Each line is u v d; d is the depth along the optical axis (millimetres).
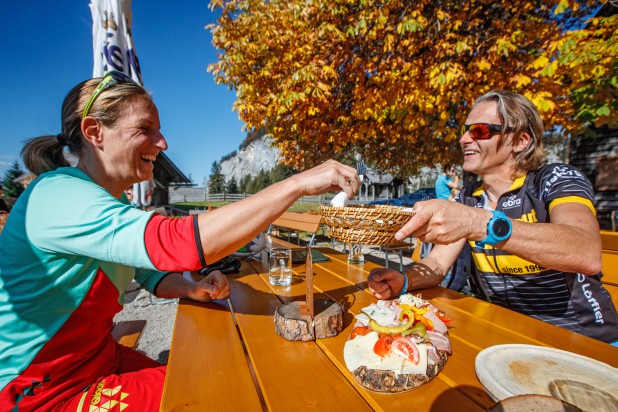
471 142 1595
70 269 912
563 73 4160
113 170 1092
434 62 4848
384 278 1438
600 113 4211
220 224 826
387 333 883
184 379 824
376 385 746
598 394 686
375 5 5129
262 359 923
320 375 834
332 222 1024
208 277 1512
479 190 1813
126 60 3939
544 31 4508
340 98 6531
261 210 857
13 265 892
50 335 919
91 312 989
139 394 976
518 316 1259
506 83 4473
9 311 888
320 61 5418
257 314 1303
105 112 1024
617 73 3967
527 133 1500
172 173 15922
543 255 982
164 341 3180
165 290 1499
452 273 1791
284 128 7750
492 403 711
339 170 977
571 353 861
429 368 797
